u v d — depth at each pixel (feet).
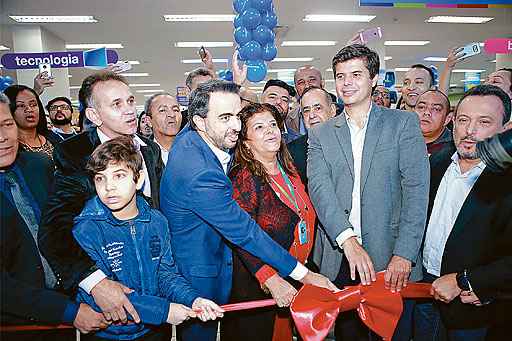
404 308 6.49
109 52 16.94
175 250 5.81
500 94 5.37
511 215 5.11
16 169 5.66
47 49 30.91
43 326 5.32
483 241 5.35
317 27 32.96
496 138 3.62
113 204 4.94
